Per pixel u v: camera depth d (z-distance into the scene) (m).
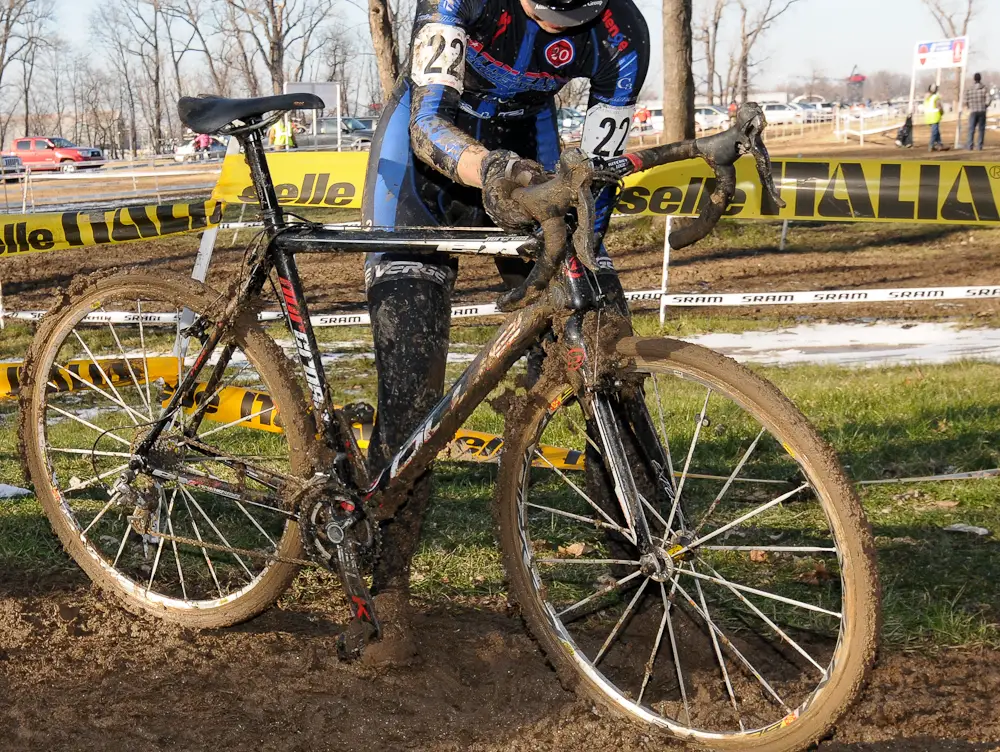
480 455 3.62
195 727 2.09
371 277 2.32
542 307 1.98
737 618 2.59
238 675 2.31
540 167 1.82
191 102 2.22
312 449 2.29
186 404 2.50
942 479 3.65
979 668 2.29
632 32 2.31
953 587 2.74
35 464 2.71
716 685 2.23
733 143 1.86
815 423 4.51
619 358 1.99
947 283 10.55
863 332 8.28
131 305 3.33
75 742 2.04
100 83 69.00
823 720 1.80
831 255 12.57
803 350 7.59
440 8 2.10
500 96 2.38
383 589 2.35
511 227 1.84
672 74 12.27
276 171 5.15
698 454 4.04
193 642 2.49
